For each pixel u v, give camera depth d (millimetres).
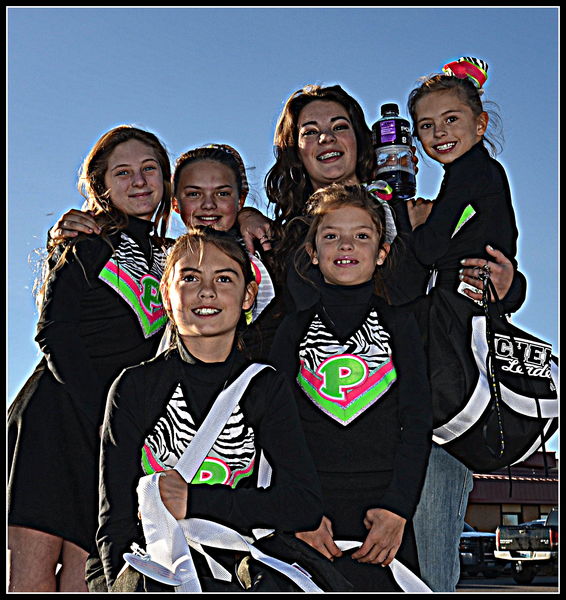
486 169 3775
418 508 3434
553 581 13773
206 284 2906
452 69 3988
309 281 3426
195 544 2611
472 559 14922
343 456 3125
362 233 3352
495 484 24406
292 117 4035
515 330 3479
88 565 2793
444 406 3387
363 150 4008
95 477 3473
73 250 3551
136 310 3596
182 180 3998
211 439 2773
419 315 3549
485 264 3516
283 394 2914
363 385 3189
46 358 3508
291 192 4055
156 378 2881
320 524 3029
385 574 3027
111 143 3795
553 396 3404
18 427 3504
